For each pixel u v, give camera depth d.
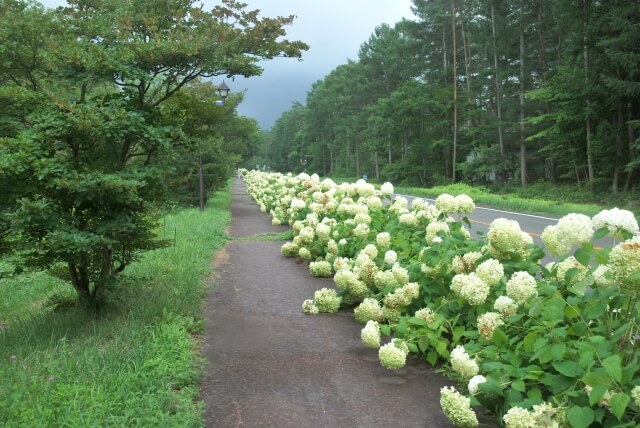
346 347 5.13
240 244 12.47
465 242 5.27
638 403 2.66
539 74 36.97
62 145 5.72
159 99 6.69
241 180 73.81
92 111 5.34
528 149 40.94
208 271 8.69
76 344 4.95
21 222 4.93
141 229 6.07
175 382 4.06
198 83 17.05
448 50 47.03
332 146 80.25
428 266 5.06
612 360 2.78
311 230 9.55
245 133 27.25
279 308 6.63
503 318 3.90
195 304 6.47
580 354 3.07
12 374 4.08
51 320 6.05
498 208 23.72
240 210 23.39
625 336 3.13
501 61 38.78
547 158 34.31
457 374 4.20
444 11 43.81
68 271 6.62
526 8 34.56
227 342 5.30
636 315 3.14
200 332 5.60
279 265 9.62
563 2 25.88
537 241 12.28
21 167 5.02
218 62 6.07
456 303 4.77
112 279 6.10
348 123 69.00
